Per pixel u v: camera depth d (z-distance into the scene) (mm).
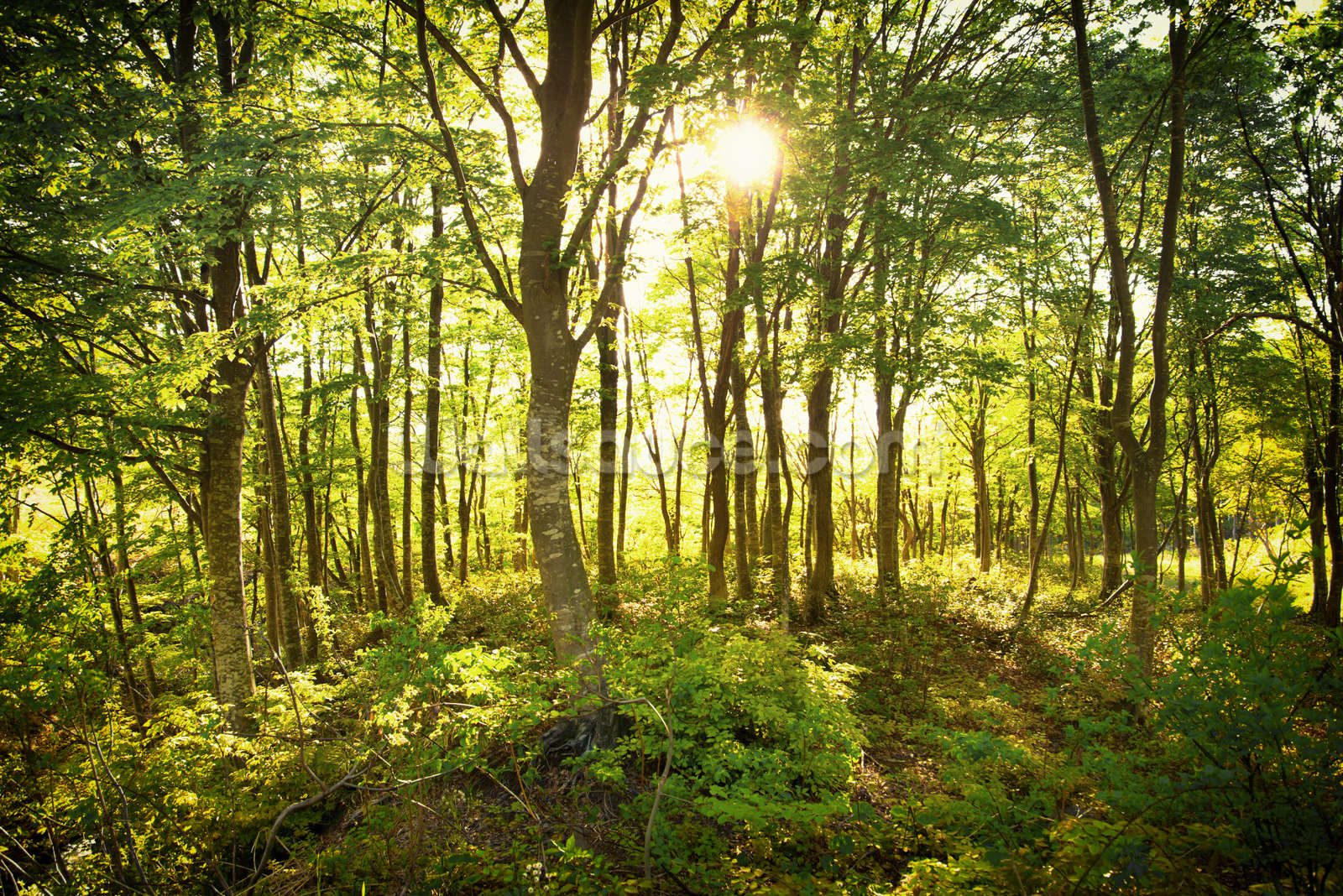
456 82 9734
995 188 12711
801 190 10672
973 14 13141
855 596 15125
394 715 4707
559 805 5574
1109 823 3051
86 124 7387
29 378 6957
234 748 6094
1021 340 17062
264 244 9906
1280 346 15906
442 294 13875
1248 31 7973
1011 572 23047
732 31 7965
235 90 8609
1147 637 7465
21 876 4859
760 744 6184
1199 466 15797
